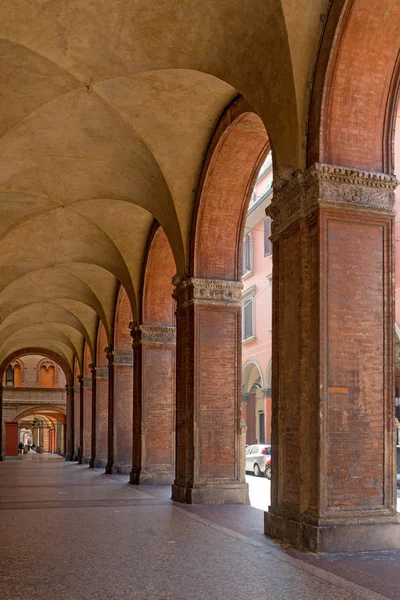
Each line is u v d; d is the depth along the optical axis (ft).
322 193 31.22
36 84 43.52
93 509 45.37
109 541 32.04
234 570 25.40
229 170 49.60
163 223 55.98
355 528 29.25
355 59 31.30
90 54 40.73
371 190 31.96
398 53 31.50
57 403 182.29
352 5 30.09
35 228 70.49
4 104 45.47
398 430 71.15
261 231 110.52
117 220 67.97
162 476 67.56
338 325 31.04
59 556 28.40
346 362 30.96
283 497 32.96
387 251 32.04
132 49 39.93
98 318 109.09
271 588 22.56
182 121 47.85
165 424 68.74
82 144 51.90
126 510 44.73
